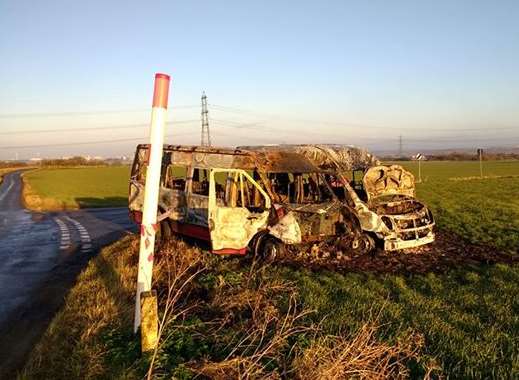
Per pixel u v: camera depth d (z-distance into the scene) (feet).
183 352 17.84
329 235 36.52
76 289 27.35
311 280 28.66
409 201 41.42
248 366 15.72
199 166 37.65
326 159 43.29
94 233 55.06
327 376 14.70
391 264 34.42
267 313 20.39
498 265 33.14
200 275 29.76
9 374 17.90
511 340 19.12
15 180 209.97
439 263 34.94
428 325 20.80
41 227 61.41
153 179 18.38
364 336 16.62
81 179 210.18
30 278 32.65
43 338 20.30
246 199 36.47
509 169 240.12
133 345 17.89
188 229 37.01
